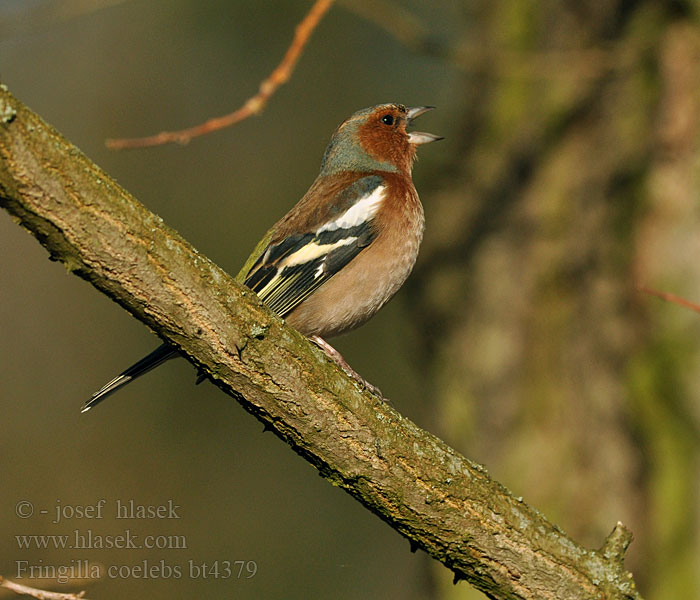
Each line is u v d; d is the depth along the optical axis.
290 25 14.20
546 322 10.99
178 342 5.38
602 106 11.15
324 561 14.45
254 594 14.03
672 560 9.91
